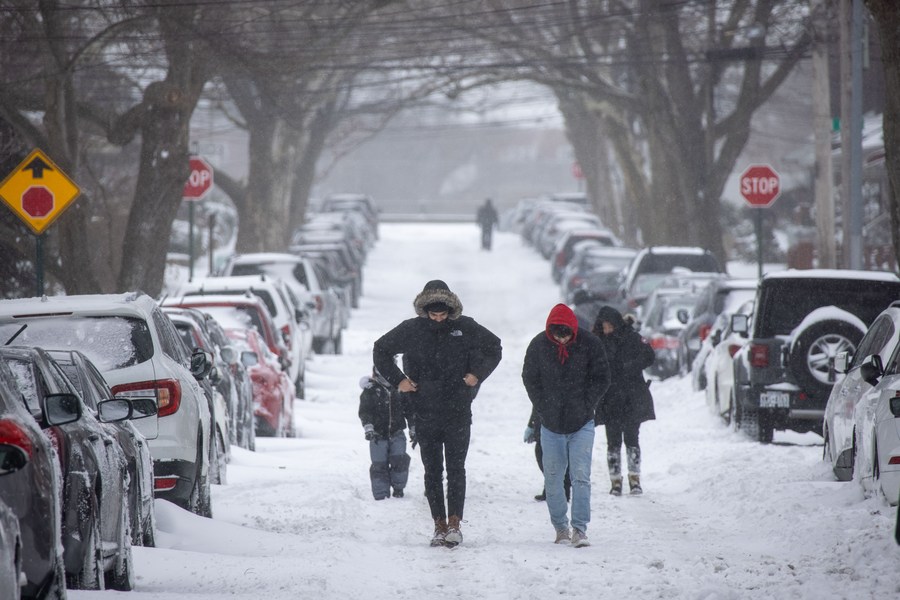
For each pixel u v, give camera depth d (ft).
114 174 472.44
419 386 114.11
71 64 253.85
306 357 323.37
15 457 66.49
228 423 164.76
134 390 117.80
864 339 145.69
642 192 545.85
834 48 353.10
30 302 122.93
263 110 527.40
